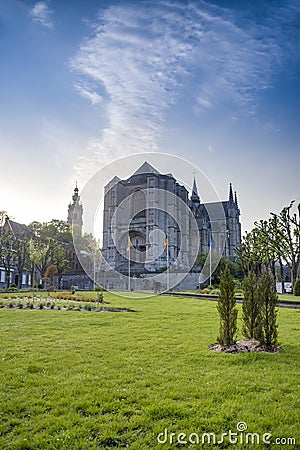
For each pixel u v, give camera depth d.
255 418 5.12
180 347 9.55
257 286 9.93
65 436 4.62
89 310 19.08
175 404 5.57
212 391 6.17
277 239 41.81
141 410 5.40
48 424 4.96
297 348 9.45
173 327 12.99
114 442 4.54
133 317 15.85
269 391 6.22
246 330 10.23
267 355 8.55
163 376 7.00
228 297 9.59
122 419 5.11
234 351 8.98
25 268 59.62
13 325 13.71
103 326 13.40
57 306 21.17
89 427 4.89
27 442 4.48
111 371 7.36
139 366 7.73
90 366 7.72
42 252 47.75
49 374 7.16
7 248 55.38
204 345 9.80
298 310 18.61
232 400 5.78
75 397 5.91
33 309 19.84
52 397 5.89
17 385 6.49
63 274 54.22
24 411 5.41
